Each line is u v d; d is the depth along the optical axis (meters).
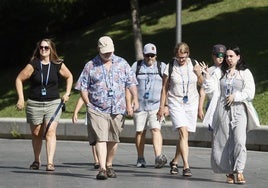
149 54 23.36
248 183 19.69
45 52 21.44
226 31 45.34
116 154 27.75
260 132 28.67
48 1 53.84
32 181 19.67
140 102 23.28
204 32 46.00
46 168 22.16
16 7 48.44
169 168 23.19
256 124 19.38
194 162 24.94
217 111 19.45
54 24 54.66
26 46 50.16
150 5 55.28
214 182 19.77
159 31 48.66
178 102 20.83
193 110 20.94
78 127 33.31
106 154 20.14
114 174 20.50
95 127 19.59
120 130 19.89
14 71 49.75
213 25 46.91
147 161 25.48
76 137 33.53
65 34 55.00
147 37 47.91
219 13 48.69
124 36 49.75
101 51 19.52
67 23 55.22
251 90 19.25
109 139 19.95
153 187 18.69
